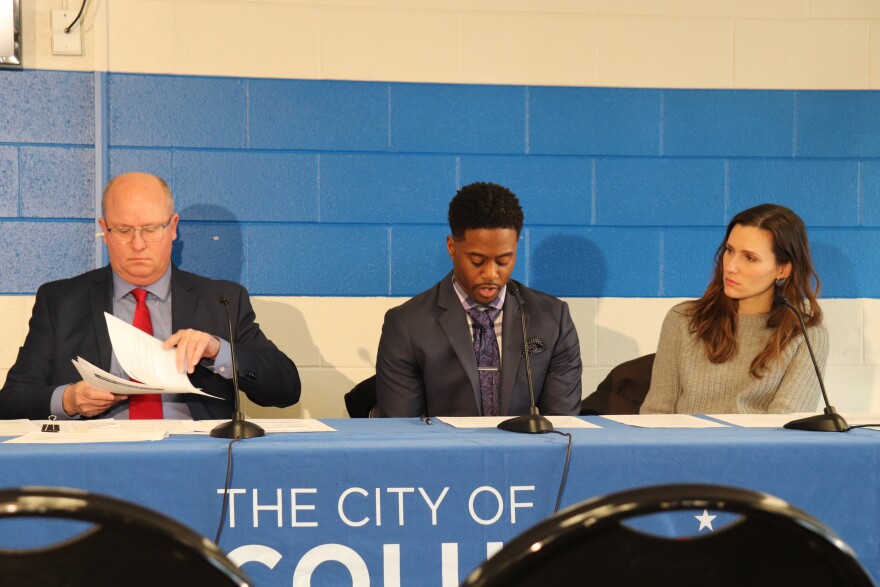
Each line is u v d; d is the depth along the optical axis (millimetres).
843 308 3510
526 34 3387
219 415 2619
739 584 837
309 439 1685
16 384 2547
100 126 3160
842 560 808
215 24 3250
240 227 3297
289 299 3326
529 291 2707
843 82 3490
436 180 3375
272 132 3297
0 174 3152
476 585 797
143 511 795
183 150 3254
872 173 3508
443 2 3352
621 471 1646
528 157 3400
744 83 3461
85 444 1615
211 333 2691
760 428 1897
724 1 3441
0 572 813
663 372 2785
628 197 3441
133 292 2705
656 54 3432
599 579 826
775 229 2627
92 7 3168
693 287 3479
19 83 3150
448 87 3363
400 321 2623
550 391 2645
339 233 3344
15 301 3170
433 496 1603
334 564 1581
